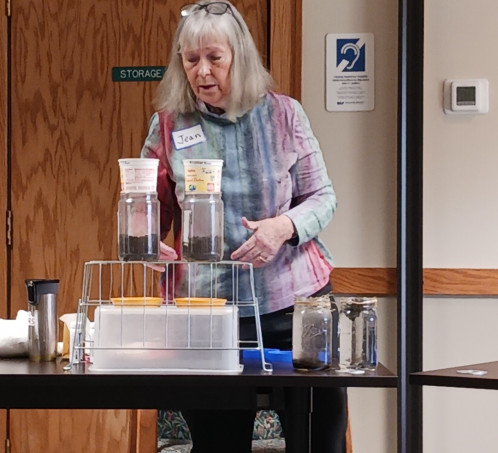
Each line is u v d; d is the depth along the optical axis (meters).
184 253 2.65
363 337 2.58
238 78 4.28
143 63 4.92
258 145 4.27
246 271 4.12
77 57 4.93
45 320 2.81
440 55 4.93
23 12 4.93
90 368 2.54
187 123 4.29
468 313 4.92
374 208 4.93
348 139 4.94
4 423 4.87
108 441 4.86
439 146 4.94
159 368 2.52
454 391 4.90
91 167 4.92
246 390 2.54
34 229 4.92
